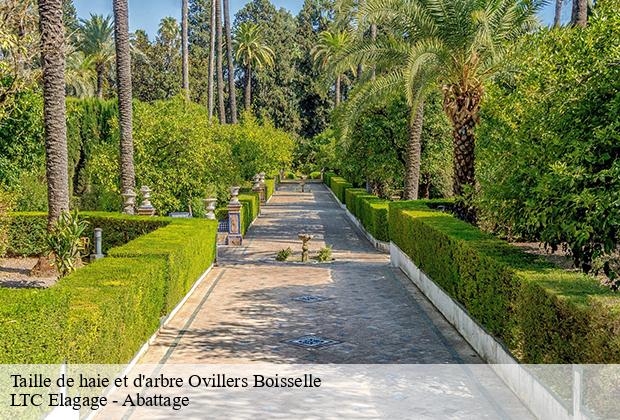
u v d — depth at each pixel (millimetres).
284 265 17188
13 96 14484
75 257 14102
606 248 6617
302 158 71438
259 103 70438
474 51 13852
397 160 24141
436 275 11352
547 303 5805
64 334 5336
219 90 42938
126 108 18938
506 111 10148
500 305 7387
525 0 14258
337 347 8898
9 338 4551
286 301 12070
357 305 11711
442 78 14805
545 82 8383
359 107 17641
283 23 82125
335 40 56188
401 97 22891
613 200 6336
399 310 11281
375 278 14672
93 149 24406
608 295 5598
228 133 32125
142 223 16969
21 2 12875
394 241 16703
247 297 12453
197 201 23188
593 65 7445
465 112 14320
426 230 12164
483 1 13773
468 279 8953
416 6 14086
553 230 7469
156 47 65312
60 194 14055
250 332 9719
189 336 9469
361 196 27328
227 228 24359
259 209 34281
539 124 8195
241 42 59562
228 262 17906
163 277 9688
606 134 6648
